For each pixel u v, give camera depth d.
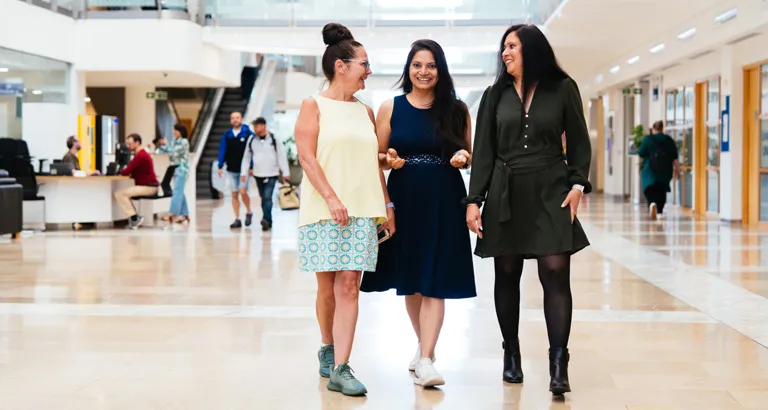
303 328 5.53
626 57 19.39
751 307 6.30
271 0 17.81
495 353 4.82
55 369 4.43
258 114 23.58
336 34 4.18
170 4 17.05
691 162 16.72
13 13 14.48
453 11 17.27
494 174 4.04
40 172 13.90
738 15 12.35
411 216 4.18
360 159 4.07
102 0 16.92
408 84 4.28
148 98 20.50
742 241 11.09
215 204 20.70
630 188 22.05
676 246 10.51
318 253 4.04
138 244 11.13
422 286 4.13
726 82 13.94
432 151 4.20
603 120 25.28
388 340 5.16
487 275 8.24
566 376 3.90
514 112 3.99
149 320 5.80
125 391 4.01
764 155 13.31
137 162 13.68
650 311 6.15
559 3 14.98
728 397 3.91
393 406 3.78
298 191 23.08
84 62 16.88
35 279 7.82
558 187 3.98
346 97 4.19
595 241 11.13
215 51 18.78
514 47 4.01
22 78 15.03
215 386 4.10
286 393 3.99
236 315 6.00
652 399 3.88
